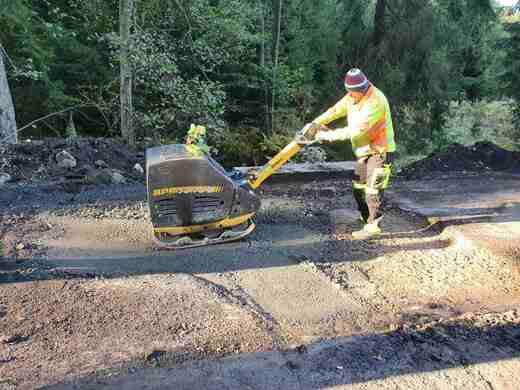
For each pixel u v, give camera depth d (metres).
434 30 16.89
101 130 14.85
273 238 4.95
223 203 4.44
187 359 2.80
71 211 5.75
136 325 3.18
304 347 2.95
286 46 18.30
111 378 2.61
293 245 4.76
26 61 10.89
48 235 4.95
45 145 7.82
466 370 2.74
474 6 17.70
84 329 3.13
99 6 12.00
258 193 6.70
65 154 7.48
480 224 5.25
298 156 13.20
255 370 2.71
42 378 2.61
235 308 3.43
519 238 4.82
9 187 6.63
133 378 2.61
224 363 2.77
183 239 4.56
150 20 11.23
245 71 15.91
